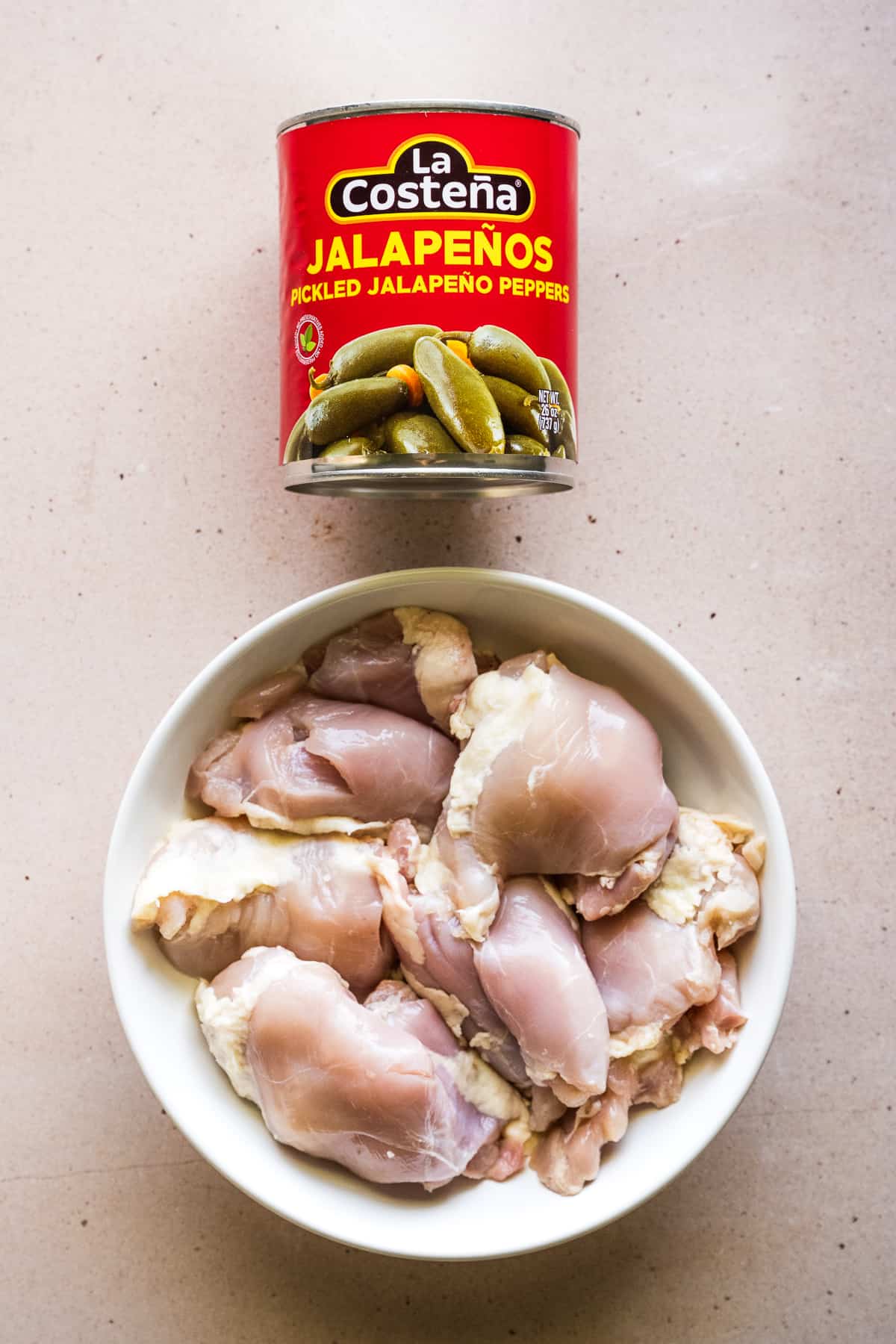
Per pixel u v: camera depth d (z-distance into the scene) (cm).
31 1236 73
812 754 75
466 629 71
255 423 74
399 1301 73
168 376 74
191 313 74
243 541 74
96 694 74
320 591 74
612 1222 69
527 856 68
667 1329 73
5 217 74
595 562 74
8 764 74
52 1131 74
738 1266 74
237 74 74
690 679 69
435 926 68
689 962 68
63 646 74
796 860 75
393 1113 66
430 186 64
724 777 70
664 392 74
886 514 75
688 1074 69
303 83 74
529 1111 70
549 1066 67
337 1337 73
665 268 74
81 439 74
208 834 69
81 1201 74
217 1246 73
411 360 64
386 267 64
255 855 69
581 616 69
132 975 68
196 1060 69
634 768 68
